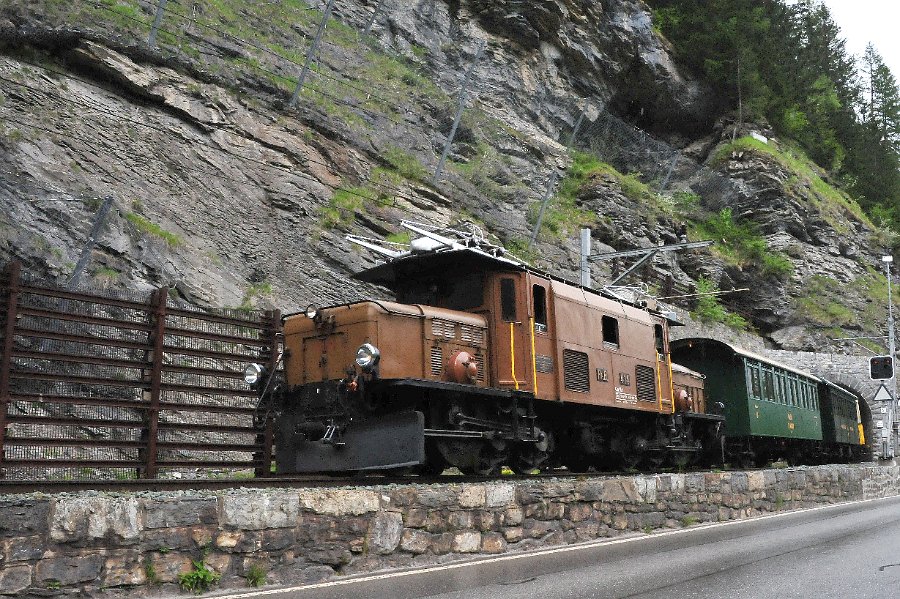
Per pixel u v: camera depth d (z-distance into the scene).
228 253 20.89
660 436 17.62
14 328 9.45
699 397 21.67
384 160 27.86
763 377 24.77
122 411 12.59
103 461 10.13
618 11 46.75
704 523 14.01
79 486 8.38
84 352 12.05
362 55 32.25
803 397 29.16
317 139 25.83
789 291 47.38
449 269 13.57
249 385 12.12
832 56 78.62
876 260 56.44
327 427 11.42
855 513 15.99
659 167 47.09
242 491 7.85
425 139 30.73
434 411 11.84
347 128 27.36
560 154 39.28
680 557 9.59
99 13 22.44
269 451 12.06
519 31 41.41
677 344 23.94
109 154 20.05
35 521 6.22
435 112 32.78
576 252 34.12
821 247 51.56
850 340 46.62
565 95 42.88
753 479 16.05
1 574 6.02
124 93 21.91
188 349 11.25
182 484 9.20
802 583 7.53
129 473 12.01
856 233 56.25
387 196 26.62
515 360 12.98
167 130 21.88
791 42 69.06
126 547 6.65
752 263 47.06
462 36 39.72
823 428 32.97
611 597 7.03
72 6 21.91
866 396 41.06
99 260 17.48
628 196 40.03
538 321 13.63
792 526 13.35
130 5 23.92
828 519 14.62
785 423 26.12
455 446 12.11
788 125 61.31
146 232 18.81
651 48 48.62
